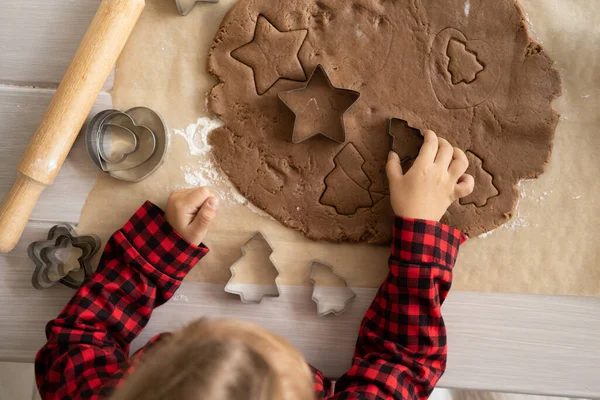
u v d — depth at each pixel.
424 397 0.92
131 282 0.95
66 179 1.03
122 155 1.01
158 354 0.62
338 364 1.01
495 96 1.00
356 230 1.01
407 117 1.00
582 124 1.01
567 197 1.01
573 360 1.00
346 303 1.00
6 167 1.03
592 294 1.00
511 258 1.01
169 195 1.02
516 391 1.01
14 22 1.03
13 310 1.03
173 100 1.03
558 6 1.01
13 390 1.33
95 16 0.94
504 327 1.01
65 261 1.02
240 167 1.01
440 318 0.92
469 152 1.00
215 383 0.54
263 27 1.00
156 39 1.03
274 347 0.63
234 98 1.01
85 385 0.86
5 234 0.95
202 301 1.02
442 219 1.00
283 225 1.02
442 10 0.99
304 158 1.01
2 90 1.03
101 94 1.03
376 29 1.00
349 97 0.98
